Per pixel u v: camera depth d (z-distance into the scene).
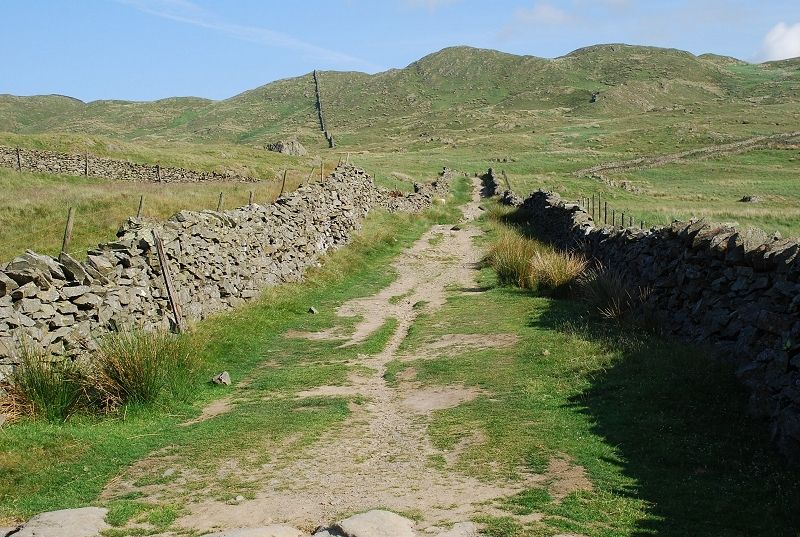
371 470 7.37
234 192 29.70
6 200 24.31
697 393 8.63
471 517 5.84
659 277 13.13
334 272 22.38
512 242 24.09
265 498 6.66
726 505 5.95
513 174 73.50
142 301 12.96
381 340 14.49
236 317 15.70
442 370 11.46
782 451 6.89
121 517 6.14
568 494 6.31
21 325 9.54
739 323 9.50
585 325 12.98
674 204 47.84
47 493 7.03
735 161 87.50
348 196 28.97
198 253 15.78
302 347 14.14
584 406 8.85
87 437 8.47
